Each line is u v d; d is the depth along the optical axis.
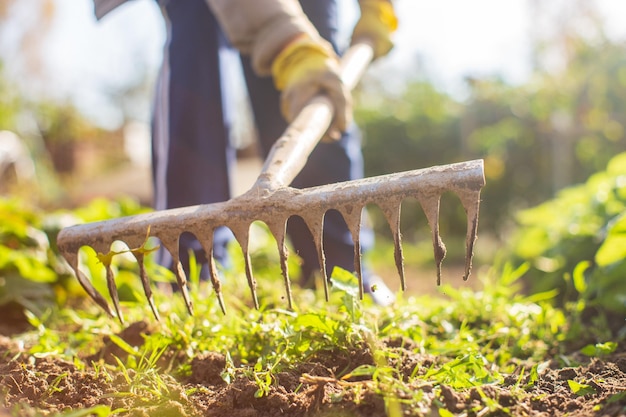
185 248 0.99
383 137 3.67
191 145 1.00
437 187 0.62
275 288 0.99
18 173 2.87
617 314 0.94
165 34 1.03
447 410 0.55
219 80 1.02
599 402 0.57
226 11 0.87
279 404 0.59
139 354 0.71
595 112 3.20
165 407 0.58
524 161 3.34
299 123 0.77
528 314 0.86
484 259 2.64
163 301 0.90
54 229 1.19
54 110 5.86
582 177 3.24
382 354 0.63
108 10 0.95
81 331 0.84
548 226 1.54
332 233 1.02
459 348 0.73
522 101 3.35
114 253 0.67
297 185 1.03
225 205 0.66
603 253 0.95
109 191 4.79
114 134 7.98
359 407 0.56
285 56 0.85
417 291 1.76
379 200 0.63
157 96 1.03
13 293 1.00
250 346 0.71
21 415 0.55
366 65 0.99
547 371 0.67
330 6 1.07
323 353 0.66
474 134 3.44
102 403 0.60
